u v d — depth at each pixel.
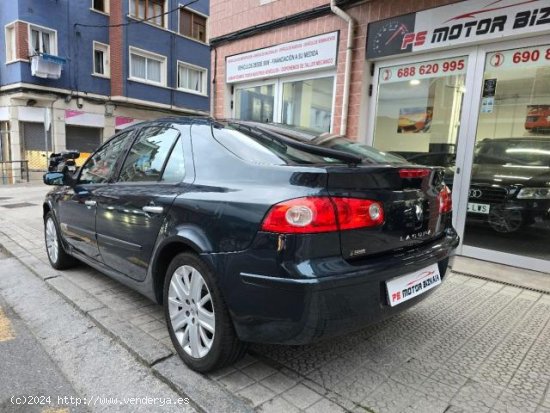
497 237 4.64
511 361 2.59
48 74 15.27
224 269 2.16
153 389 2.32
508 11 4.28
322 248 1.98
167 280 2.60
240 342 2.28
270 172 2.19
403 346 2.77
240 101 8.05
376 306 2.15
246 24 7.36
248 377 2.38
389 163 2.57
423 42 4.98
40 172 16.25
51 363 2.61
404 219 2.32
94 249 3.54
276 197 2.04
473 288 3.88
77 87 16.66
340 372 2.45
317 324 1.98
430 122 5.20
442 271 2.71
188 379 2.35
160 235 2.61
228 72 7.95
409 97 5.38
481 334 2.95
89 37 16.91
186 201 2.44
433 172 2.57
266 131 2.68
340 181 2.04
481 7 4.47
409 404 2.15
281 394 2.22
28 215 8.32
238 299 2.11
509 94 4.49
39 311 3.43
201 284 2.36
